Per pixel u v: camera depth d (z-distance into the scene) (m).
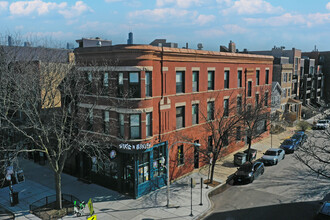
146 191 22.31
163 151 23.75
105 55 21.88
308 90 67.81
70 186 23.95
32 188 23.62
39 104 20.77
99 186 23.94
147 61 20.73
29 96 19.72
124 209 19.75
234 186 24.61
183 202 20.88
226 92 30.67
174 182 24.89
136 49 20.22
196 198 21.59
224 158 31.92
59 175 19.50
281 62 51.78
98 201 21.06
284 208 20.28
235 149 34.25
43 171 27.72
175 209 19.75
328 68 77.50
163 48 22.06
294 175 27.56
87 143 20.50
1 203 20.94
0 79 21.73
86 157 24.98
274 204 20.95
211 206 20.50
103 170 23.67
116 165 22.67
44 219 18.36
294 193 23.05
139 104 20.77
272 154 31.92
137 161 21.30
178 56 23.72
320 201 21.48
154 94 21.98
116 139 21.62
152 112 21.81
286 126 49.38
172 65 23.41
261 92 37.69
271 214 19.31
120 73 21.33
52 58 27.06
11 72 21.56
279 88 47.72
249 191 23.47
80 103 24.03
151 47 20.80
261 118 31.86
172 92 23.73
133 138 21.20
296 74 60.78
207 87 27.89
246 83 34.19
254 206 20.59
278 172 28.53
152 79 21.52
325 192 23.23
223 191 23.45
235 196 22.42
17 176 24.62
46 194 22.44
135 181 21.30
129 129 21.02
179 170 25.50
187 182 24.89
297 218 18.72
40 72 21.67
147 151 21.77
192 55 25.11
